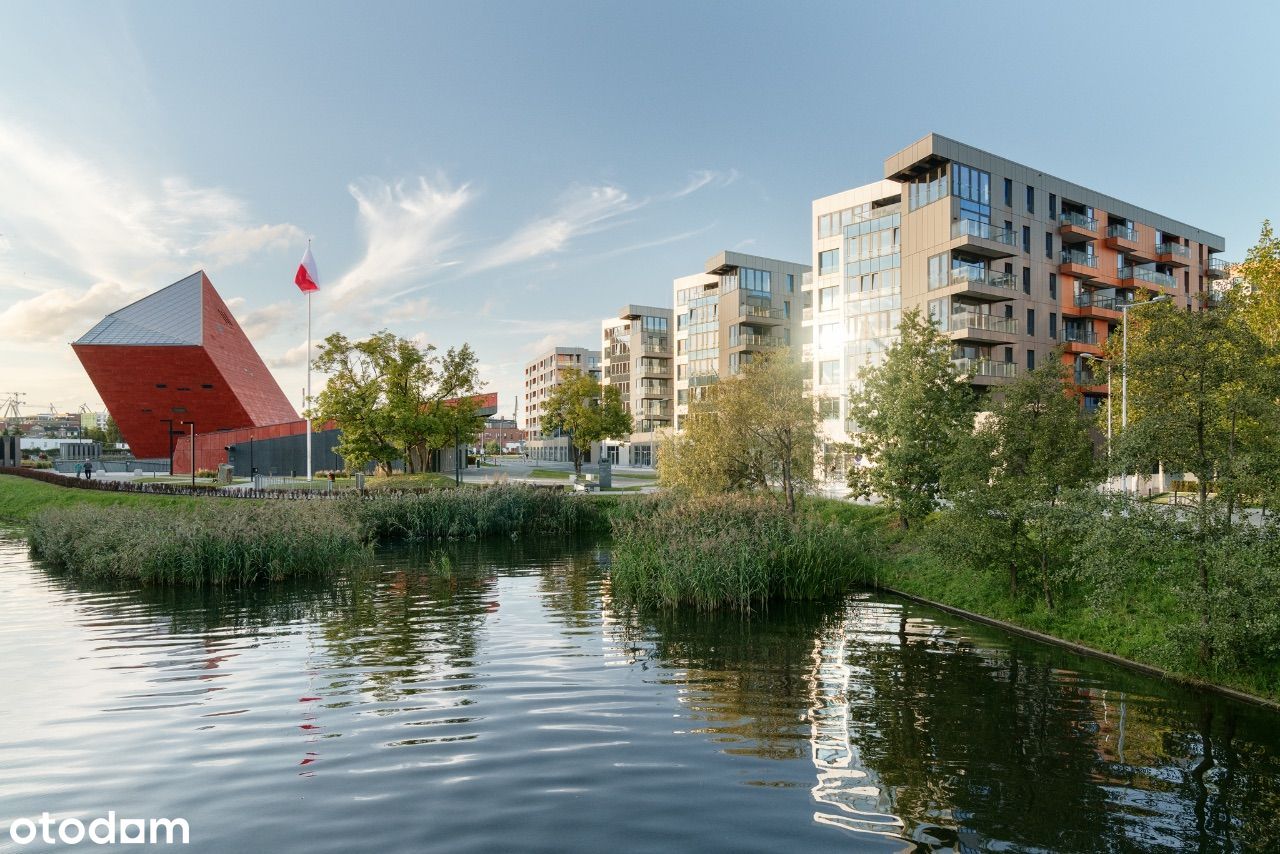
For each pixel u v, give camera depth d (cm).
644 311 9181
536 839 645
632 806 712
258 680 1147
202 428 7538
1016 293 4306
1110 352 3466
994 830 670
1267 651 1066
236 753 848
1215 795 747
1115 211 5175
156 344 6575
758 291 6925
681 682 1136
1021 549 1577
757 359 2814
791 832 661
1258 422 1150
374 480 4416
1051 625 1460
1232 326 1160
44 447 10769
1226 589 1088
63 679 1154
